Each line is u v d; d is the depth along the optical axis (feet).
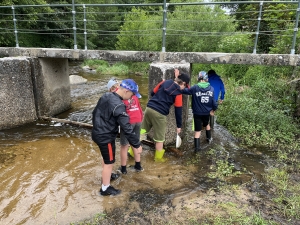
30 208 10.45
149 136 17.17
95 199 11.09
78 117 22.47
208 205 10.68
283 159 14.82
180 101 13.85
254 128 18.21
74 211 10.30
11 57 19.40
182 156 15.24
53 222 9.68
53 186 12.01
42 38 58.54
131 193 11.55
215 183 12.39
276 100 22.04
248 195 11.37
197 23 46.24
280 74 27.14
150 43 54.19
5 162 14.17
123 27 59.06
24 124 19.95
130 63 58.39
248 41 36.58
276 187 11.98
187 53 17.29
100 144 10.34
